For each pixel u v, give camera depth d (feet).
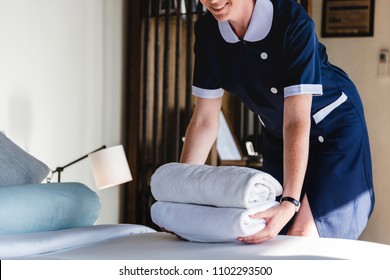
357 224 7.34
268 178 5.41
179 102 17.46
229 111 18.17
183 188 5.59
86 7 15.56
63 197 6.70
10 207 6.16
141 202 17.53
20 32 12.93
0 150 8.66
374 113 17.69
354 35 17.78
